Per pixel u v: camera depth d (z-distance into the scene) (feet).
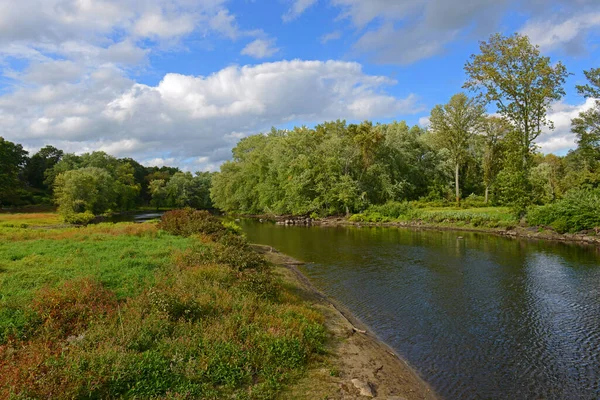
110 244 60.08
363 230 141.08
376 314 46.47
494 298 51.67
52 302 30.45
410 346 37.14
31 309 29.66
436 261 76.84
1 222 140.46
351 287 58.44
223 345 27.04
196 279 41.01
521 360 33.94
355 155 184.14
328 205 188.65
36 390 19.56
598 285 57.11
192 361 24.62
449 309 47.62
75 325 28.53
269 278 47.42
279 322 32.94
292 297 45.21
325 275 66.44
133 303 32.45
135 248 56.59
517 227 118.83
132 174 342.85
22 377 20.38
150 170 425.28
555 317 44.24
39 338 26.13
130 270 42.39
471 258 79.36
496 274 64.85
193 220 83.76
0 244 60.54
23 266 43.24
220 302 35.22
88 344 25.36
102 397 20.53
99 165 305.94
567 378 30.78
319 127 214.69
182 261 48.32
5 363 22.44
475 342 37.83
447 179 211.20
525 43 126.31
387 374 29.91
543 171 168.86
